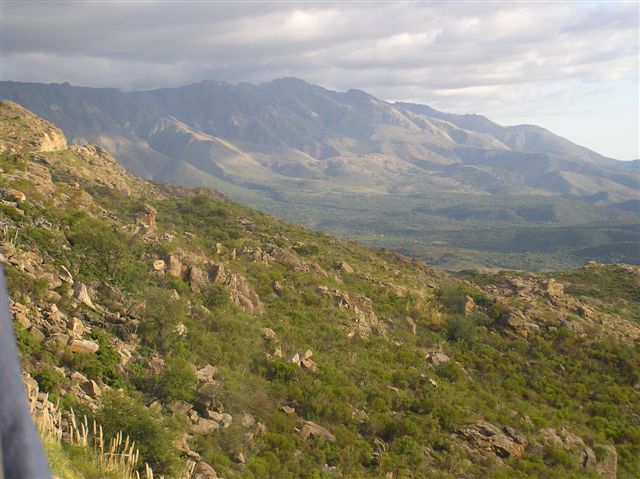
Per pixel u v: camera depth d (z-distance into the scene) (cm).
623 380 5094
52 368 2180
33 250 3206
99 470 1525
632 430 4250
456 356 4972
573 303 6775
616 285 8362
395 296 6112
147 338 2998
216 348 3288
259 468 2375
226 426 2600
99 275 3362
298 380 3397
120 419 1933
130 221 5497
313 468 2605
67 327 2617
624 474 3794
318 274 6100
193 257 4431
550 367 5122
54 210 3972
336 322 4812
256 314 4366
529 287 7269
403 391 3859
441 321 5588
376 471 2823
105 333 2803
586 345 5559
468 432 3478
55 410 1852
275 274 5312
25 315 2461
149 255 4147
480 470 3155
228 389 2816
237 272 4956
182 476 1975
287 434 2852
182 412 2533
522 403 4344
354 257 8344
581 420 4347
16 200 3775
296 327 4375
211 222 7788
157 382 2619
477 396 4238
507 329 5762
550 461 3556
